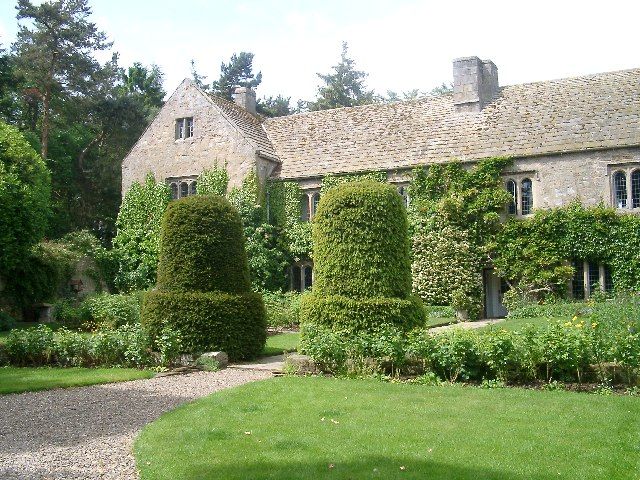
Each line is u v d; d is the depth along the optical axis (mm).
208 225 12938
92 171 38375
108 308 19203
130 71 46312
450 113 25172
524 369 9062
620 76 23453
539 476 4945
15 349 12312
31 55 34656
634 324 9953
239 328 12617
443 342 9508
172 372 11141
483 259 22219
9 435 6781
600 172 20859
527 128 22781
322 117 28469
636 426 6426
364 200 12117
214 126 26344
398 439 6023
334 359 10211
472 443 5852
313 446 5836
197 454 5652
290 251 25000
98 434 6762
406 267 12367
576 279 21125
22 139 22344
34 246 22203
